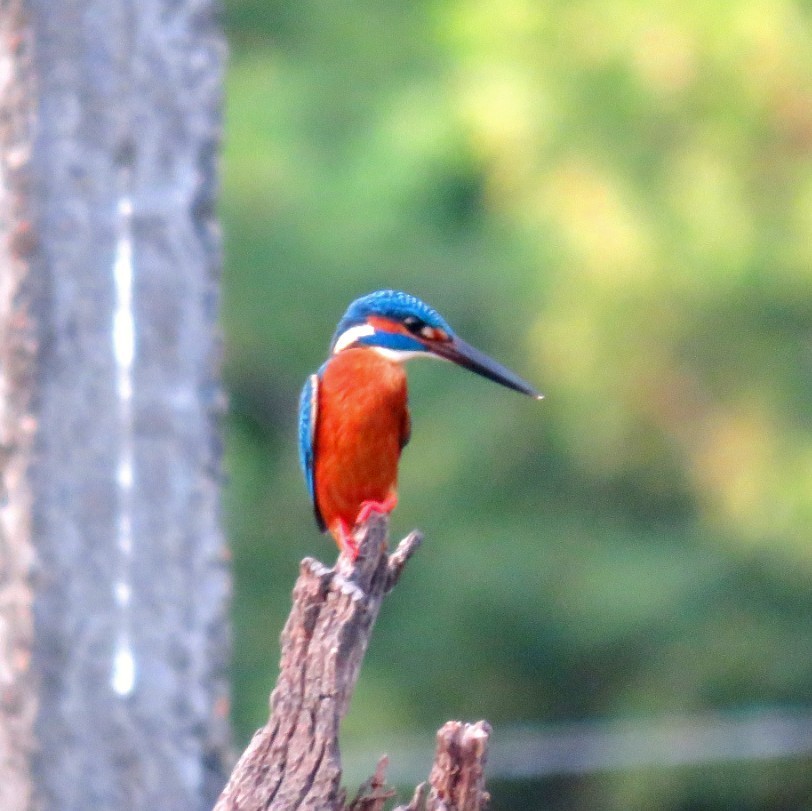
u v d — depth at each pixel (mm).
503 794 16406
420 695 16266
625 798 15875
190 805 7273
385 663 16344
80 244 7246
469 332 16672
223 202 16797
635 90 15664
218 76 7477
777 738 15500
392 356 7207
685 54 15562
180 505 7348
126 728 7246
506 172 15984
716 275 15312
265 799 5191
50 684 7184
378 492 7129
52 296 7207
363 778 14508
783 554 15555
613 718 16047
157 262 7344
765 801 15969
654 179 15641
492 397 16453
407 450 16562
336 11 18188
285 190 16812
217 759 7371
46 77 7223
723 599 15922
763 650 15758
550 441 16359
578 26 15922
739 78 15500
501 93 15891
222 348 7535
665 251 15359
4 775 7223
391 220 16797
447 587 16297
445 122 16594
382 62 17781
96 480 7242
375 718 15812
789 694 15789
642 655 16234
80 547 7223
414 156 16625
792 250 15359
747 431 15648
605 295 15453
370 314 7293
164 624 7301
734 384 15805
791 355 15859
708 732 15641
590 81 15781
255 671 16219
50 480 7191
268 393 17422
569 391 15781
